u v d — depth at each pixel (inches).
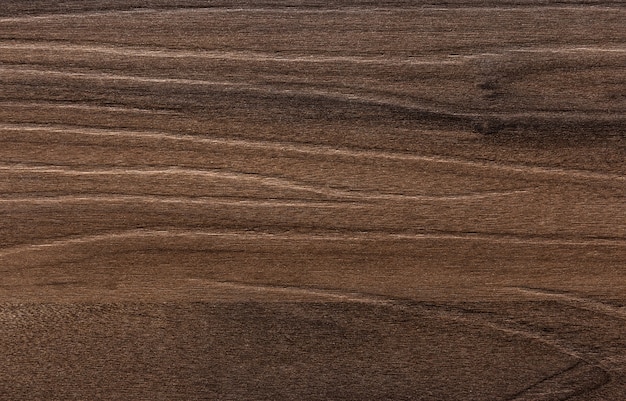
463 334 17.5
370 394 17.6
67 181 17.4
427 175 17.3
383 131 17.3
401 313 17.5
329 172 17.4
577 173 17.2
